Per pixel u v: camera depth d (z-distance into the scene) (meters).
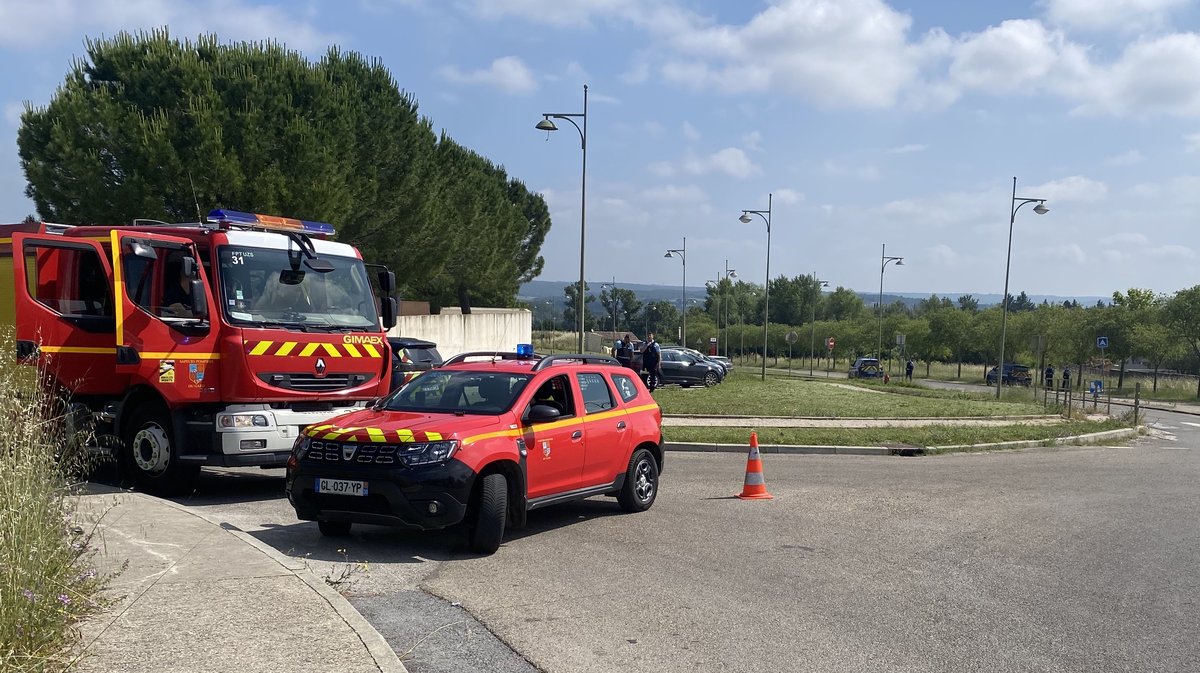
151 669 4.71
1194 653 5.81
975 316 71.25
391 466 7.64
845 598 6.95
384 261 29.59
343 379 11.22
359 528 9.02
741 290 136.38
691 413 22.61
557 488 9.03
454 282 46.91
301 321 10.93
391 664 4.90
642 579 7.32
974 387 58.59
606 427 9.74
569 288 95.50
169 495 10.56
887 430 20.02
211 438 10.30
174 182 20.09
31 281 10.65
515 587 7.00
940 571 7.88
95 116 20.09
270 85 22.25
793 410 24.31
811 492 12.15
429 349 21.69
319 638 5.26
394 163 27.89
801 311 127.62
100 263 10.79
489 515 7.93
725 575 7.54
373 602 6.53
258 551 7.15
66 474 7.12
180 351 10.12
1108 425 24.81
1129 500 12.12
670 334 126.31
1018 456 17.69
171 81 20.98
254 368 10.37
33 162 20.36
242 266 10.64
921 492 12.39
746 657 5.55
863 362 66.19
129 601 5.83
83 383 10.73
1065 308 65.38
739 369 78.62
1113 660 5.65
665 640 5.83
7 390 6.44
